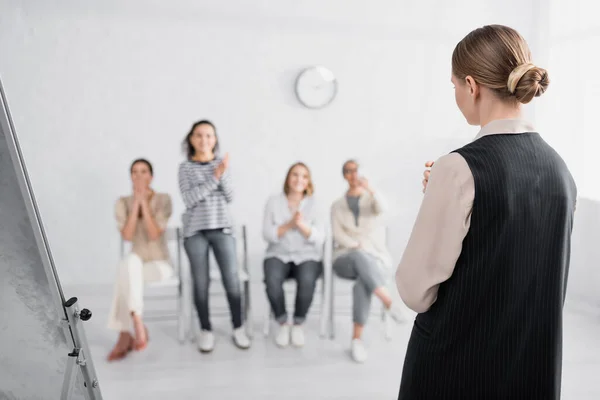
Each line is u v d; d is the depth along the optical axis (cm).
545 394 98
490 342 95
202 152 281
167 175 339
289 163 349
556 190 91
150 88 331
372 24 342
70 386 101
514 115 93
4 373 107
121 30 324
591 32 305
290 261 280
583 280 318
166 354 262
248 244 350
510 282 92
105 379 236
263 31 335
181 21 328
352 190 292
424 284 94
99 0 320
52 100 324
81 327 102
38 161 327
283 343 271
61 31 319
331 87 343
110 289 340
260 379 237
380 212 289
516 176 88
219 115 339
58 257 335
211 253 327
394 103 351
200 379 237
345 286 346
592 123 309
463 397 98
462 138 357
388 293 286
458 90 99
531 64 88
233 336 279
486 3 342
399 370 247
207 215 274
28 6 315
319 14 338
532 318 95
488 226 88
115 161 334
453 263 92
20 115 322
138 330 263
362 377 240
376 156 354
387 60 346
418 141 355
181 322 275
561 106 323
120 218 283
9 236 86
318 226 290
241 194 347
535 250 92
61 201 332
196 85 335
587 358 256
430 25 344
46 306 96
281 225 281
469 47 94
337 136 350
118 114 331
